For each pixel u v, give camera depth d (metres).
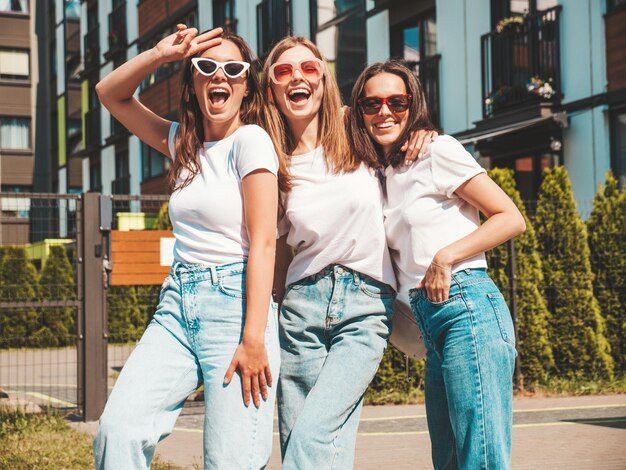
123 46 28.86
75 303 8.32
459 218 3.42
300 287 3.45
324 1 18.50
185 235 3.14
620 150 12.26
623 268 10.22
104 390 8.17
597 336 9.96
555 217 10.07
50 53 36.06
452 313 3.33
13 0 35.91
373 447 6.56
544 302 9.94
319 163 3.45
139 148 27.58
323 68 3.50
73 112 33.72
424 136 3.45
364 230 3.39
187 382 3.06
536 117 13.20
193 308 3.04
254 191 3.02
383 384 9.23
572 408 8.31
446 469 3.65
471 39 15.03
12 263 18.91
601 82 12.48
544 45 13.47
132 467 2.88
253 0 21.19
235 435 2.95
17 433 7.20
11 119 35.72
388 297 3.47
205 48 3.23
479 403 3.28
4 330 18.48
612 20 12.24
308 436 3.17
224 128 3.22
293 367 3.43
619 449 6.20
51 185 36.06
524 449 6.30
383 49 17.09
